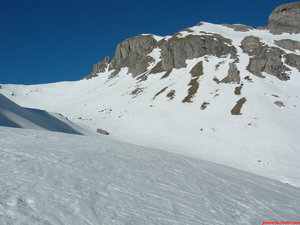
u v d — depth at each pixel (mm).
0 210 4301
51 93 129000
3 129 13320
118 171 8602
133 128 50188
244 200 8438
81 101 97500
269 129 38938
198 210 6559
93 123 56156
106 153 11180
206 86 63219
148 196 6797
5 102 28656
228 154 33344
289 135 36438
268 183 12656
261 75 63156
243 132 39656
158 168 10195
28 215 4363
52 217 4508
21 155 8492
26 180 6098
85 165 8516
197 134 42125
